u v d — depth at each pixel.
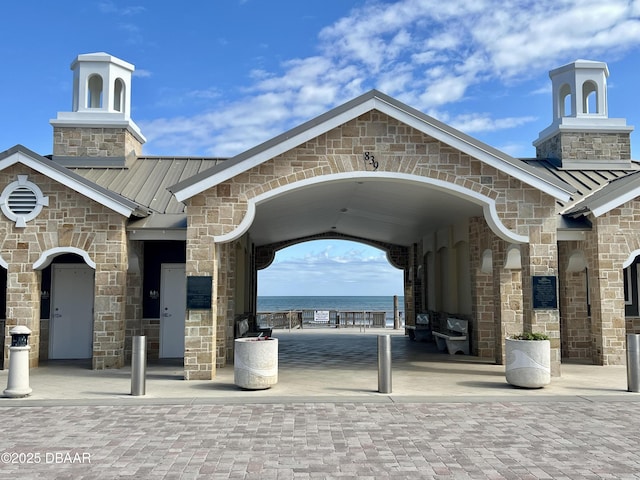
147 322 15.45
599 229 13.71
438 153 12.23
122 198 12.79
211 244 11.91
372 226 22.89
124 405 9.17
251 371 10.46
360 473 5.82
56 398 9.71
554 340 12.13
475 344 16.41
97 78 18.19
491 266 16.19
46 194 13.19
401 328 29.06
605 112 18.03
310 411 8.73
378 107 11.99
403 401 9.48
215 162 17.83
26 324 13.12
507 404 9.28
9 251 13.12
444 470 5.91
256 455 6.43
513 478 5.68
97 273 13.09
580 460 6.26
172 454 6.47
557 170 17.42
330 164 12.06
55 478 5.69
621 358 13.67
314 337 22.92
